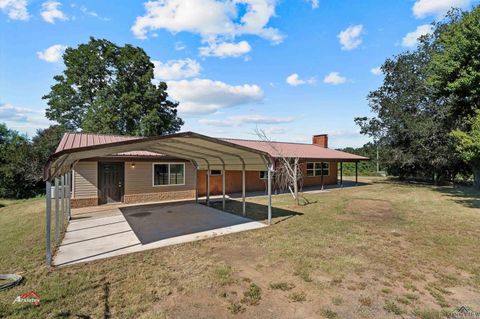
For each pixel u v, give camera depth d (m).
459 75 11.62
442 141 17.83
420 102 19.27
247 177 16.38
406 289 3.62
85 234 6.54
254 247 5.45
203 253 5.10
